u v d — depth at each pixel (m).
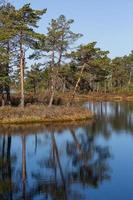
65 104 61.06
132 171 22.78
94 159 26.36
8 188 19.48
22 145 32.12
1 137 36.09
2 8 50.31
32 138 35.62
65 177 21.58
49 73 57.66
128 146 31.31
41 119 47.59
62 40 53.78
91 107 74.25
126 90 121.00
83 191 18.94
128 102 91.88
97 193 18.59
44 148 30.81
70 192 18.77
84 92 113.00
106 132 39.59
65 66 57.59
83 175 22.03
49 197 18.03
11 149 30.41
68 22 54.00
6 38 46.12
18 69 52.31
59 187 19.58
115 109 69.94
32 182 20.62
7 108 47.94
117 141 33.97
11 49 49.72
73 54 56.41
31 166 24.47
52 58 55.12
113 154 28.09
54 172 22.75
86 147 31.19
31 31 48.78
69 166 24.38
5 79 48.53
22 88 50.12
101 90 125.56
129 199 17.61
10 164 25.02
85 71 61.69
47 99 62.78
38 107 50.75
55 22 53.97
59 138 35.91
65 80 61.09
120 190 19.06
